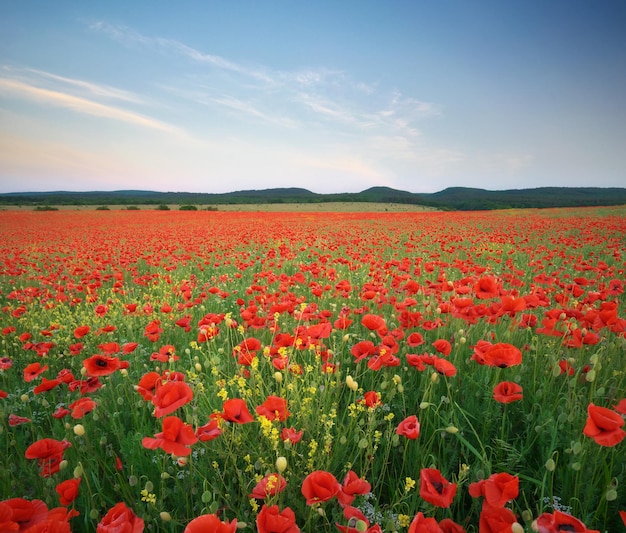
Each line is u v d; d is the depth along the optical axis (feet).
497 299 20.47
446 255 45.24
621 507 7.84
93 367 10.36
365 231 80.43
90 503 8.14
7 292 34.88
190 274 37.24
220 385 10.58
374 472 9.34
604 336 14.93
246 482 8.96
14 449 10.92
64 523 5.50
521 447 9.46
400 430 7.86
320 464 8.49
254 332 17.33
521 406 11.16
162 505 8.07
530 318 14.58
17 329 22.40
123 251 51.98
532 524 5.56
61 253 60.03
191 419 9.43
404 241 60.59
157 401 7.38
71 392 13.48
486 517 5.71
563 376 12.27
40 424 12.56
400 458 9.98
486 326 16.29
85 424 10.52
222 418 7.97
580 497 8.13
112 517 5.98
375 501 8.18
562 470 8.79
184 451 6.68
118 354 16.44
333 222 114.21
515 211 169.27
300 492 8.36
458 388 12.07
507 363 9.37
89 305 27.12
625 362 12.64
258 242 59.98
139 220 141.18
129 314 21.68
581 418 9.50
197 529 5.20
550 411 9.72
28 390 14.69
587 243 52.90
